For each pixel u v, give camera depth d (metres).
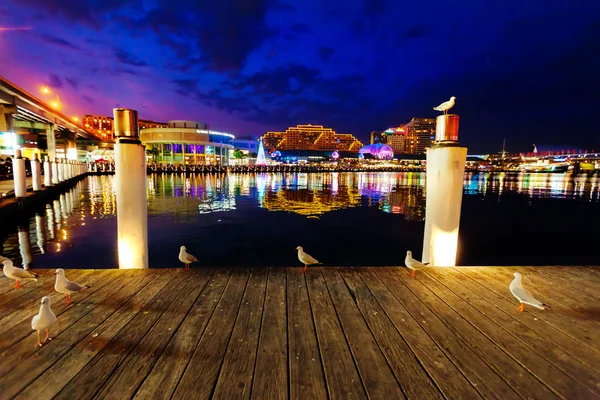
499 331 2.92
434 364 2.44
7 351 2.52
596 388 2.19
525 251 11.80
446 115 4.59
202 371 2.31
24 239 11.31
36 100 33.84
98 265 8.57
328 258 10.16
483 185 56.97
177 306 3.37
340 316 3.18
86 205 20.11
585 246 12.56
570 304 3.49
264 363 2.42
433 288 3.90
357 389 2.15
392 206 24.11
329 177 79.00
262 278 4.18
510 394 2.12
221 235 12.93
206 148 118.88
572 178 92.56
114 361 2.42
